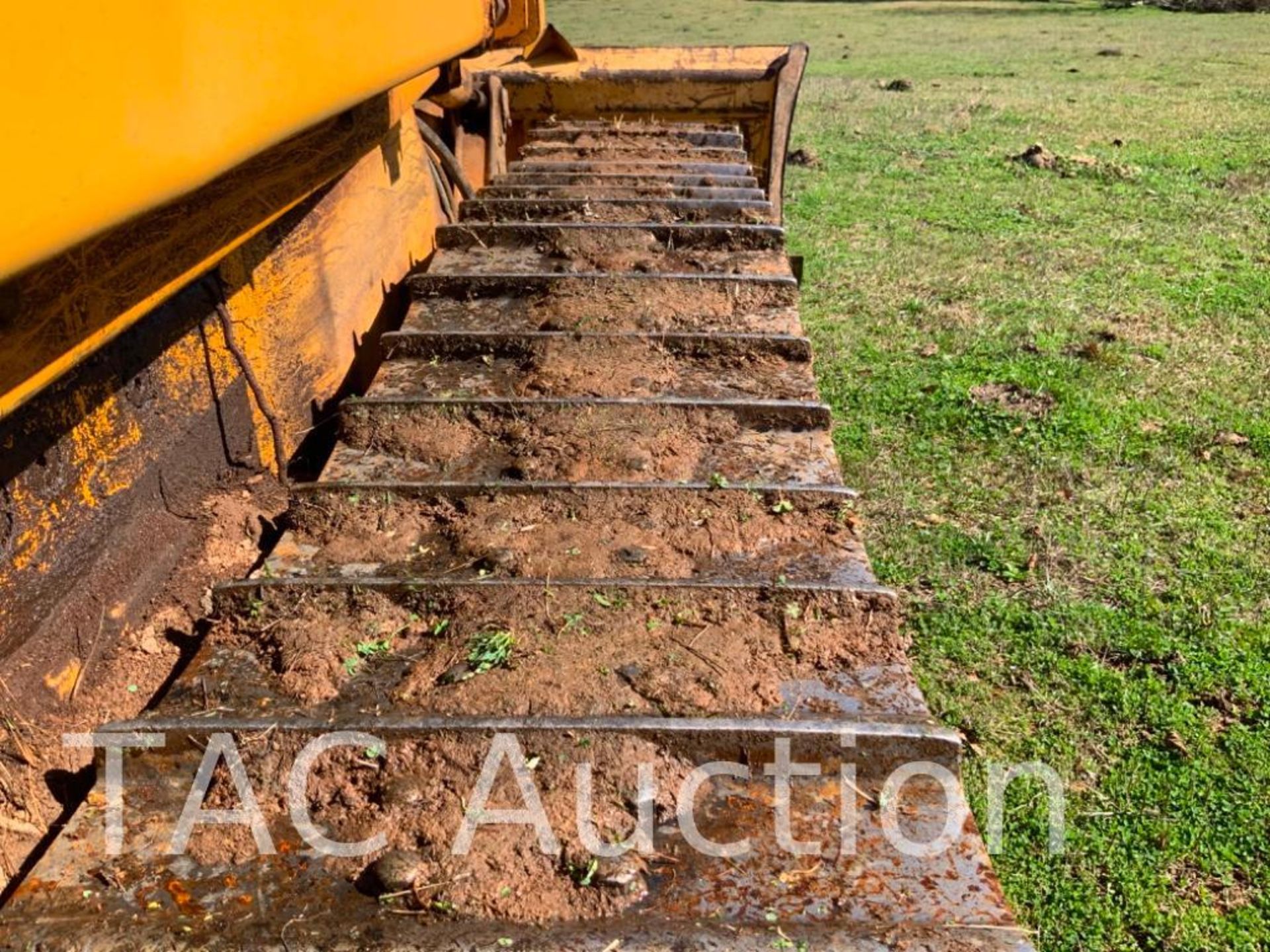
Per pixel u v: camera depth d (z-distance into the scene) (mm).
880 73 18969
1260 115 13875
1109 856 3137
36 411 1939
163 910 1359
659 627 1827
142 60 1021
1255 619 4117
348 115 2514
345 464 2354
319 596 1896
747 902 1374
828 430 2496
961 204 10195
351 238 3354
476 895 1377
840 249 8836
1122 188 10547
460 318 2980
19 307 1242
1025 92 16234
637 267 3320
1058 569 4449
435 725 1596
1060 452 5402
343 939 1321
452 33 2525
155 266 1598
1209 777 3395
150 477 2338
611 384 2627
